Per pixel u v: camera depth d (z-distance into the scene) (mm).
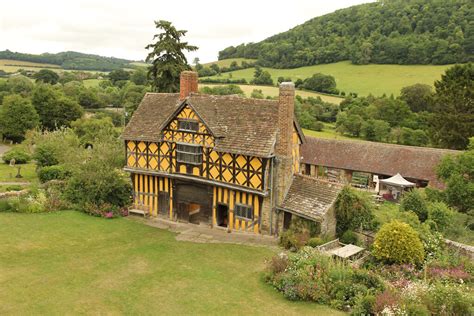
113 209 22859
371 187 34250
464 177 24406
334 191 18578
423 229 17656
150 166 22906
